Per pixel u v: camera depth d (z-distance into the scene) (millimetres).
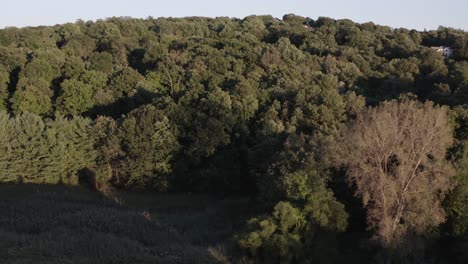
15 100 60188
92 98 61688
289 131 44531
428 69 67938
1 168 48906
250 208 42406
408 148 31984
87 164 52281
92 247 31906
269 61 66562
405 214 31375
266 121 47781
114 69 68500
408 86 61594
